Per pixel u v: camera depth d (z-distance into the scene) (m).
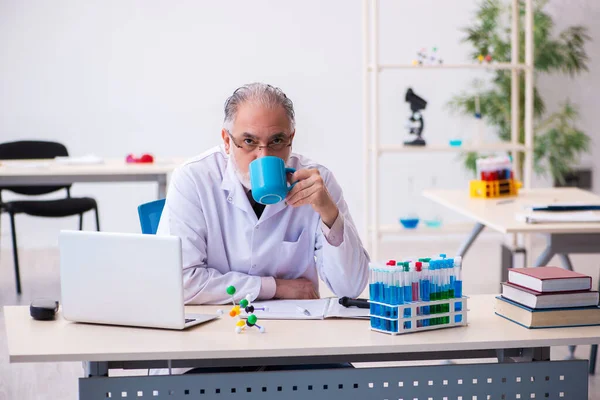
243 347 1.74
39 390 3.37
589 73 6.38
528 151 5.21
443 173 6.48
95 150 6.20
